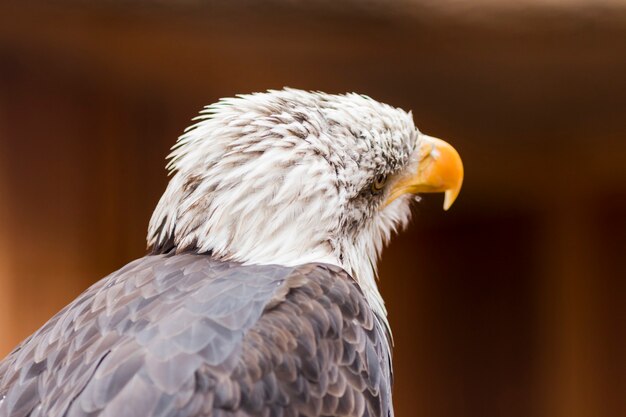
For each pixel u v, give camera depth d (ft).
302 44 41.75
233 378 16.67
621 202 54.54
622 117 48.26
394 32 40.11
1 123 45.80
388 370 20.25
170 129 47.96
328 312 18.83
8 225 47.14
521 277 55.98
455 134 49.88
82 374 17.08
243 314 17.87
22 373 18.04
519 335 56.29
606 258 55.62
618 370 56.03
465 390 56.49
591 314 56.03
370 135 22.09
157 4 38.68
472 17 39.73
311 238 21.08
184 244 21.01
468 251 55.88
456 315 56.29
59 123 46.70
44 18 40.11
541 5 39.50
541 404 56.34
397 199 24.21
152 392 16.19
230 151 20.72
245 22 39.42
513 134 49.85
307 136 21.08
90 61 45.09
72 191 47.73
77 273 48.60
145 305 18.49
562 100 47.91
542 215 55.42
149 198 48.88
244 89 46.75
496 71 45.57
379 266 55.67
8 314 47.80
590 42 41.32
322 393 17.74
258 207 20.65
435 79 46.60
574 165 52.24
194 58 44.55
